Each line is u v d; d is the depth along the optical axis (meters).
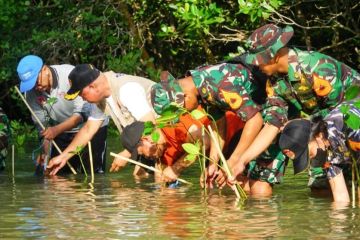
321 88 7.41
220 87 7.64
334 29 16.86
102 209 7.09
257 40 7.34
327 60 7.43
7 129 10.56
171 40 17.95
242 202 7.45
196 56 18.52
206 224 6.32
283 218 6.57
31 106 10.48
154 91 7.79
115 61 17.39
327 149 7.46
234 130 8.41
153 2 17.89
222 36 17.02
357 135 7.25
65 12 18.22
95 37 17.83
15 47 17.97
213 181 8.45
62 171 10.45
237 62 7.79
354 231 6.03
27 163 11.44
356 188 7.92
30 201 7.61
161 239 5.80
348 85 7.54
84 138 9.82
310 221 6.42
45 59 17.95
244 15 16.91
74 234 6.00
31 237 5.92
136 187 8.65
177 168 8.62
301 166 7.41
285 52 7.36
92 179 9.50
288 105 7.69
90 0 18.22
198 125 8.48
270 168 8.12
